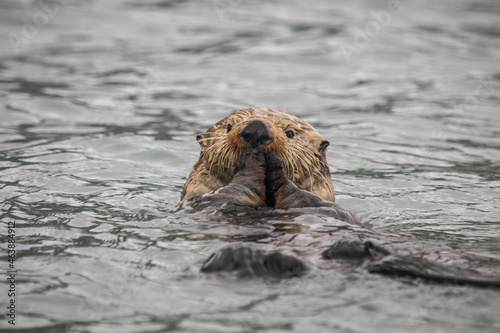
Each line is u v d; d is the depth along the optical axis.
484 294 12.50
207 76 42.75
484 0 71.44
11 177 23.56
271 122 18.92
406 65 46.16
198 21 59.38
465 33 56.34
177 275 13.88
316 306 12.25
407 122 34.31
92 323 11.87
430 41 53.22
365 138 31.86
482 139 31.88
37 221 18.44
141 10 63.38
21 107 34.34
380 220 20.77
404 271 13.39
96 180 24.05
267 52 48.53
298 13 62.81
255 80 41.97
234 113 20.81
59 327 11.73
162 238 16.44
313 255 14.58
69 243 16.33
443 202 23.06
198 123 33.25
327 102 37.91
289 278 13.40
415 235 18.55
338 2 68.38
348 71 44.56
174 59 46.69
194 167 21.11
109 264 14.70
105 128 31.75
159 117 34.19
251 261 13.55
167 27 56.91
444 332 11.12
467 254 14.87
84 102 36.22
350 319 11.73
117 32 54.91
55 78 41.28
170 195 22.67
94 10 62.53
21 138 29.45
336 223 16.78
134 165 26.61
